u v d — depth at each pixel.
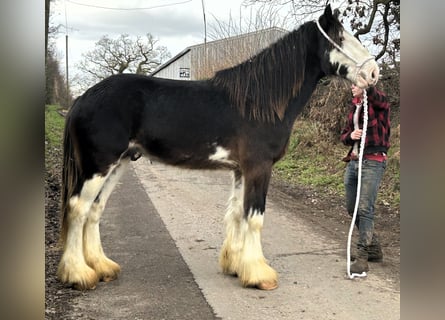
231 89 3.77
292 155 11.08
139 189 8.13
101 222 5.80
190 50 24.50
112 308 3.30
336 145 10.48
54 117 20.53
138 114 3.60
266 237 5.30
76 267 3.59
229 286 3.79
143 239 5.09
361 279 3.99
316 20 4.00
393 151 8.06
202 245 4.92
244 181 3.82
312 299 3.55
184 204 6.95
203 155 3.77
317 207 7.00
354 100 4.35
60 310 3.22
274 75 3.83
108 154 3.50
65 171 3.67
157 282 3.84
